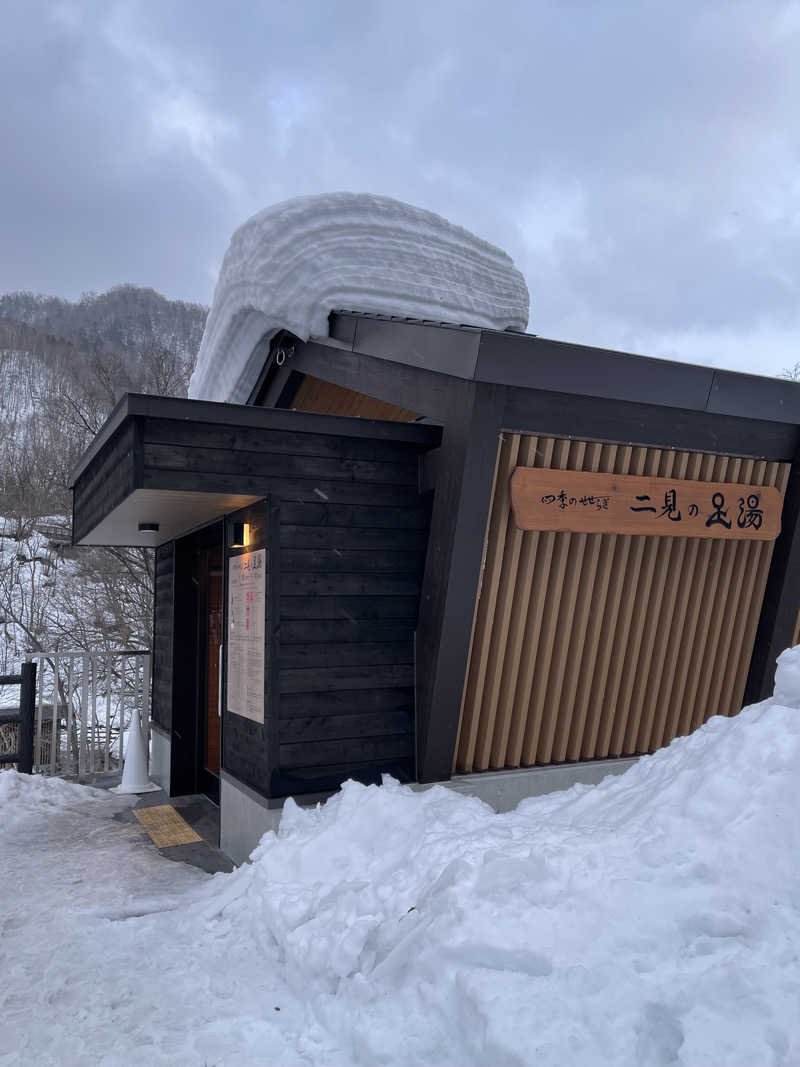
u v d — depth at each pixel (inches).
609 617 253.1
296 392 344.8
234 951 159.2
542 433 223.9
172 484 202.8
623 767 260.1
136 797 326.0
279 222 288.4
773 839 118.0
